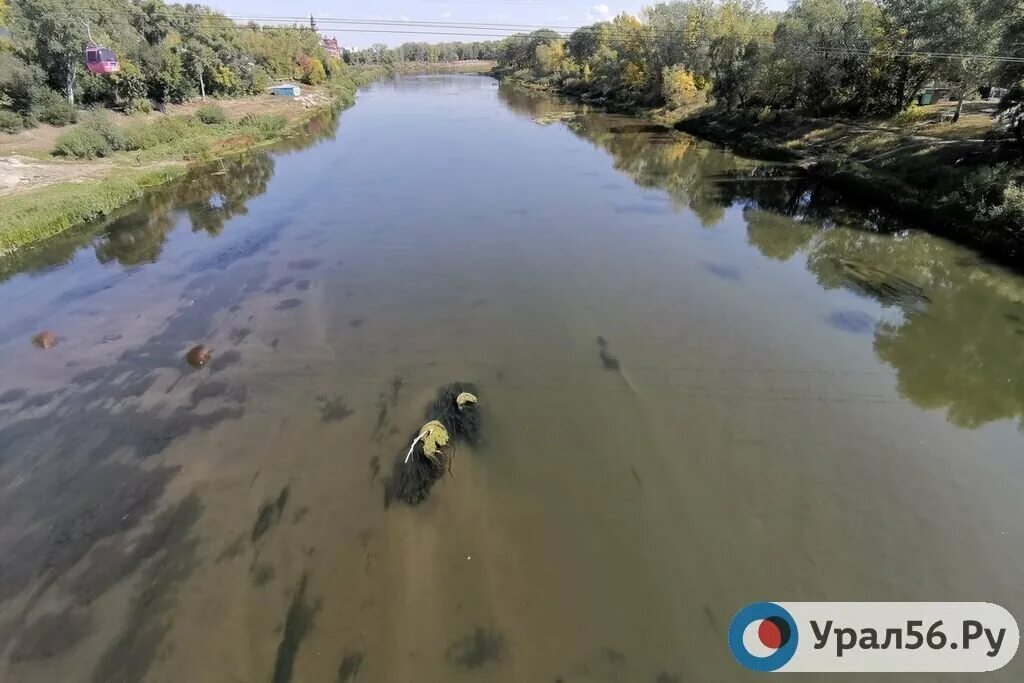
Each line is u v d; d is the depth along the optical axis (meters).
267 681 6.98
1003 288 16.44
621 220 22.72
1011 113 21.09
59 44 33.81
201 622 7.69
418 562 8.46
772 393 12.20
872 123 31.14
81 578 8.32
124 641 7.48
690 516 9.20
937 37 24.86
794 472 10.09
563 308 15.70
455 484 9.78
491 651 7.30
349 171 30.19
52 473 10.16
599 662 7.18
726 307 15.80
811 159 30.47
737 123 39.72
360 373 12.87
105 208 23.34
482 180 28.16
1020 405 11.95
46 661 7.27
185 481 9.96
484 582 8.17
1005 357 13.50
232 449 10.66
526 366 13.07
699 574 8.30
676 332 14.52
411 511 9.30
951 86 29.44
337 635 7.49
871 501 9.52
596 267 18.27
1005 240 17.94
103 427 11.24
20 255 19.31
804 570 8.36
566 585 8.13
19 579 8.32
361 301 16.11
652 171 30.67
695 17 49.84
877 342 14.14
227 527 9.07
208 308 15.79
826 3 34.00
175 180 28.75
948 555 8.59
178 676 7.07
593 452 10.48
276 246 20.02
